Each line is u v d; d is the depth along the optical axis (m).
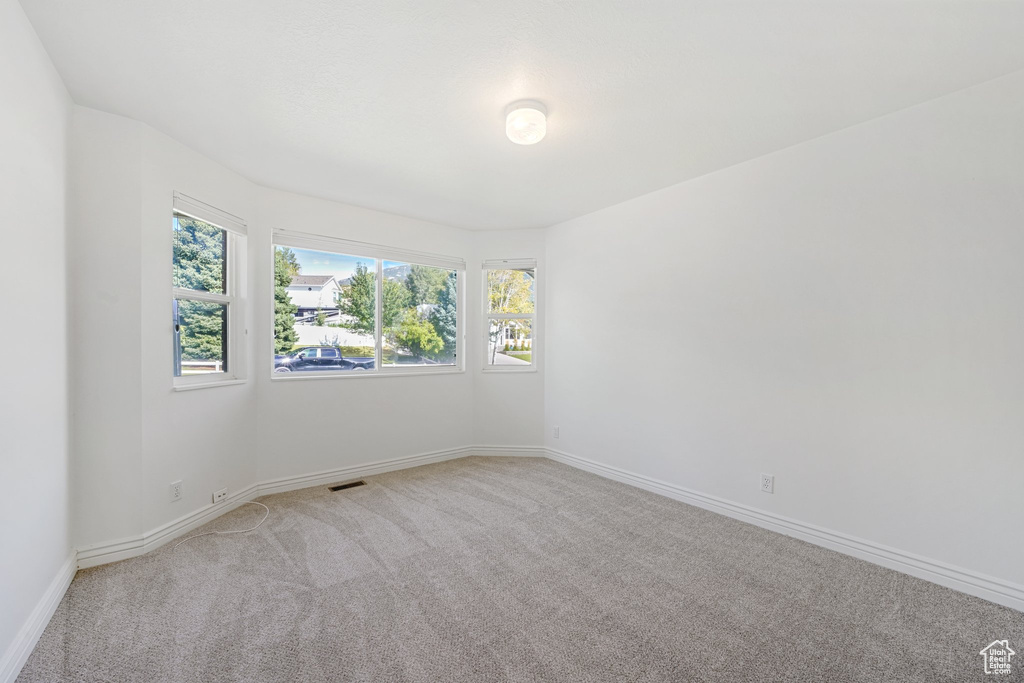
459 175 2.95
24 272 1.53
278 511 2.86
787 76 1.85
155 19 1.51
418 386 3.99
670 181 3.07
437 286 4.22
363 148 2.53
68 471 1.96
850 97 2.01
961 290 1.96
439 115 2.17
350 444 3.59
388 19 1.51
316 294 3.51
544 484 3.45
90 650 1.54
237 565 2.15
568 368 4.02
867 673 1.47
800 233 2.48
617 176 2.97
